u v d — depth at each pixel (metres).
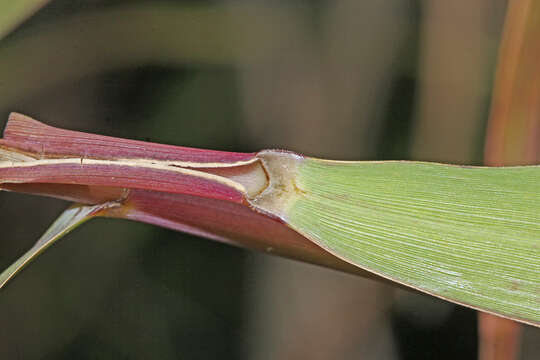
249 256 0.31
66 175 0.17
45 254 0.29
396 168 0.17
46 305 0.29
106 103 0.26
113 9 0.25
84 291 0.30
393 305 0.29
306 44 0.30
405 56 0.30
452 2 0.28
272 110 0.30
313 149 0.31
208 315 0.31
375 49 0.30
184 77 0.28
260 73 0.30
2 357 0.28
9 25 0.19
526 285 0.17
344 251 0.17
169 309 0.30
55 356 0.29
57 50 0.23
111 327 0.30
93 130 0.25
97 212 0.18
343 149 0.31
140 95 0.27
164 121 0.28
